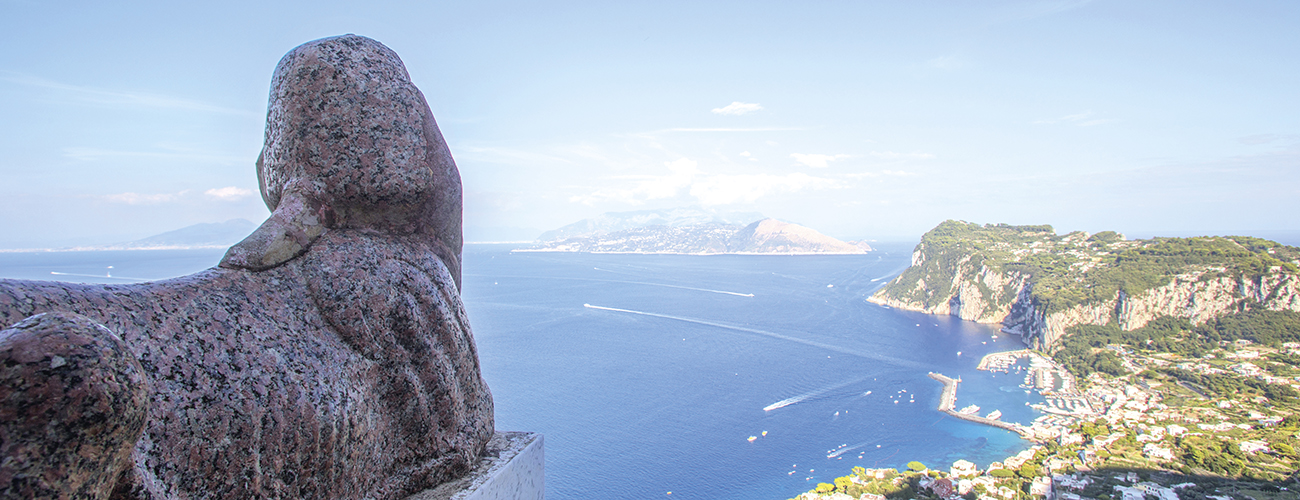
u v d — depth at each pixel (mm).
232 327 3014
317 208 3809
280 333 3207
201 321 2914
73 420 1887
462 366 4152
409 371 3789
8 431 1808
